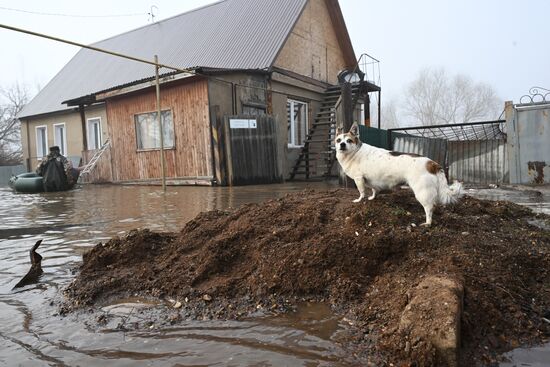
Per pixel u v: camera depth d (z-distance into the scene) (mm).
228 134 11258
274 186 10836
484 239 3051
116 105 14008
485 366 1890
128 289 2979
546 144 9109
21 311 2666
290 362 1945
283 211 3660
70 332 2348
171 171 12656
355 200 3809
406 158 3469
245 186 11109
